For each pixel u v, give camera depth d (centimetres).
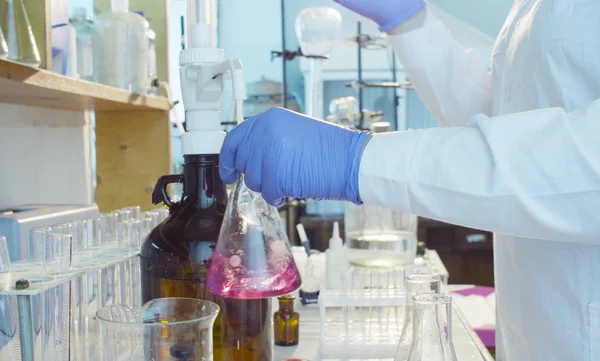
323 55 325
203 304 78
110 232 123
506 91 114
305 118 91
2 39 106
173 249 92
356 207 195
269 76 500
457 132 85
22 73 108
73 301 97
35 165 179
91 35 166
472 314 217
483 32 459
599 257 93
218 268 86
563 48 96
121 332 72
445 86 136
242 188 90
